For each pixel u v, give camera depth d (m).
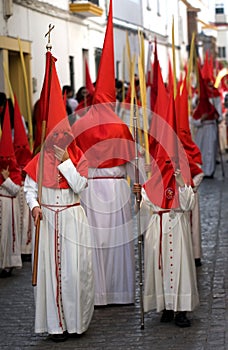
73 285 8.56
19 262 11.62
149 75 17.89
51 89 8.49
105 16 29.77
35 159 8.69
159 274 8.90
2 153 11.52
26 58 20.84
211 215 16.02
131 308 9.84
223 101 30.83
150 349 8.16
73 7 24.69
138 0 34.34
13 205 11.62
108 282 9.96
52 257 8.57
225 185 20.81
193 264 9.05
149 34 35.31
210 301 9.84
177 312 8.94
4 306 9.97
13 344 8.50
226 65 64.06
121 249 9.98
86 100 17.84
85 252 8.69
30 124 12.95
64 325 8.59
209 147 22.30
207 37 55.97
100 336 8.69
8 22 19.34
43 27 22.08
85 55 27.30
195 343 8.29
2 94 13.19
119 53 30.73
